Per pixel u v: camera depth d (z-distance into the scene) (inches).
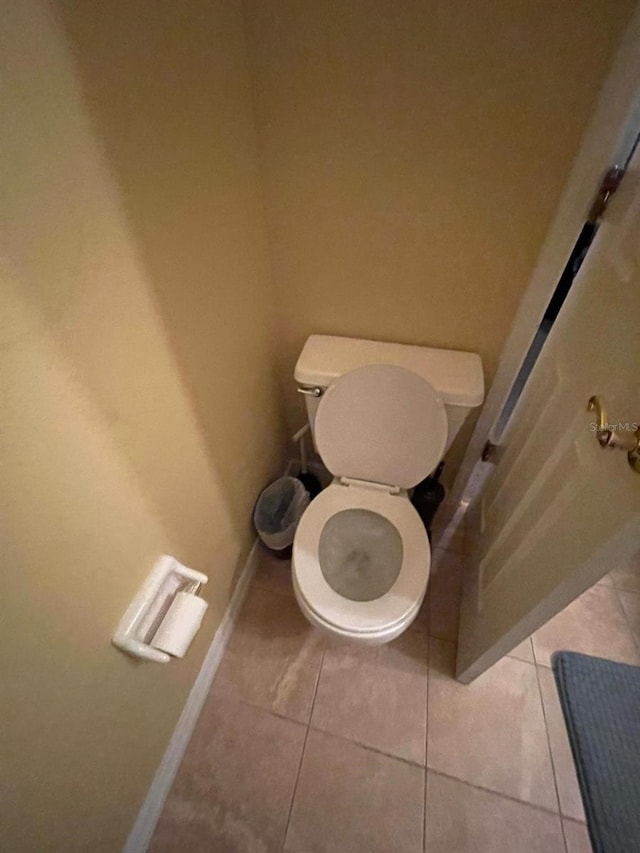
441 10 25.4
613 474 22.1
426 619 49.6
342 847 35.2
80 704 24.2
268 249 40.9
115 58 18.3
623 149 28.0
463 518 60.2
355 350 43.6
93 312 19.7
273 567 54.6
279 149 34.2
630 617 49.3
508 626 33.0
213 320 32.4
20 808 20.7
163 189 23.5
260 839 35.6
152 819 35.9
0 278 14.8
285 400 55.7
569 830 35.8
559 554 27.0
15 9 13.6
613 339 26.2
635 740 39.6
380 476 44.2
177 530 32.2
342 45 28.1
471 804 37.2
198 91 25.0
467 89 28.1
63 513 20.0
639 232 25.4
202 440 33.9
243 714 42.3
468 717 42.0
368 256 39.1
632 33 23.4
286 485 53.9
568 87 26.5
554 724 41.6
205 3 23.9
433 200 34.0
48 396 17.9
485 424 48.8
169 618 28.3
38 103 15.1
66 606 21.3
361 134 31.9
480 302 39.4
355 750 40.1
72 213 17.5
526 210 32.7
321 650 46.8
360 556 44.8
